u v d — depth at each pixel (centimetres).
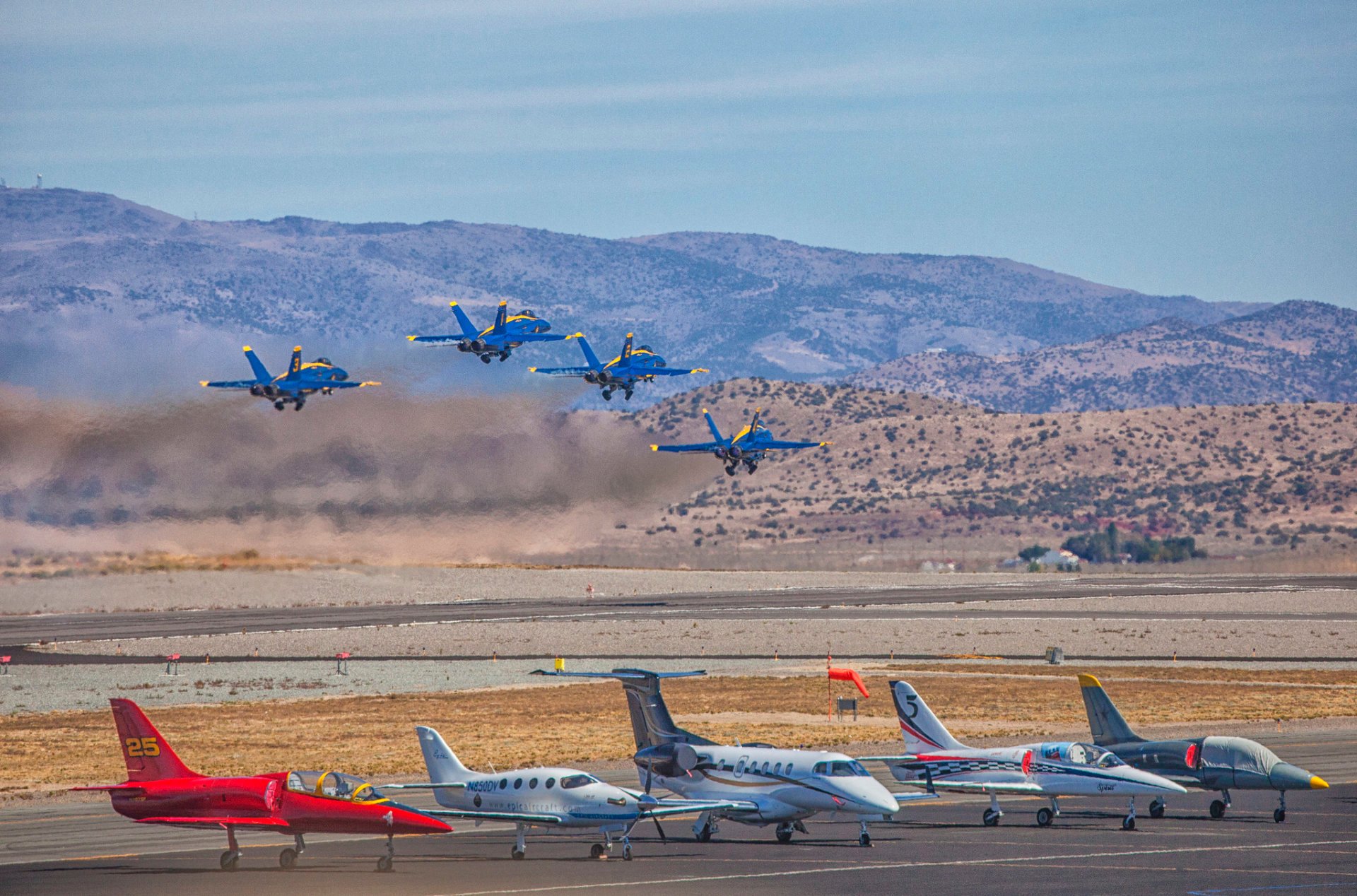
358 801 15750
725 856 16700
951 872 15562
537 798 16675
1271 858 16338
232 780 15888
